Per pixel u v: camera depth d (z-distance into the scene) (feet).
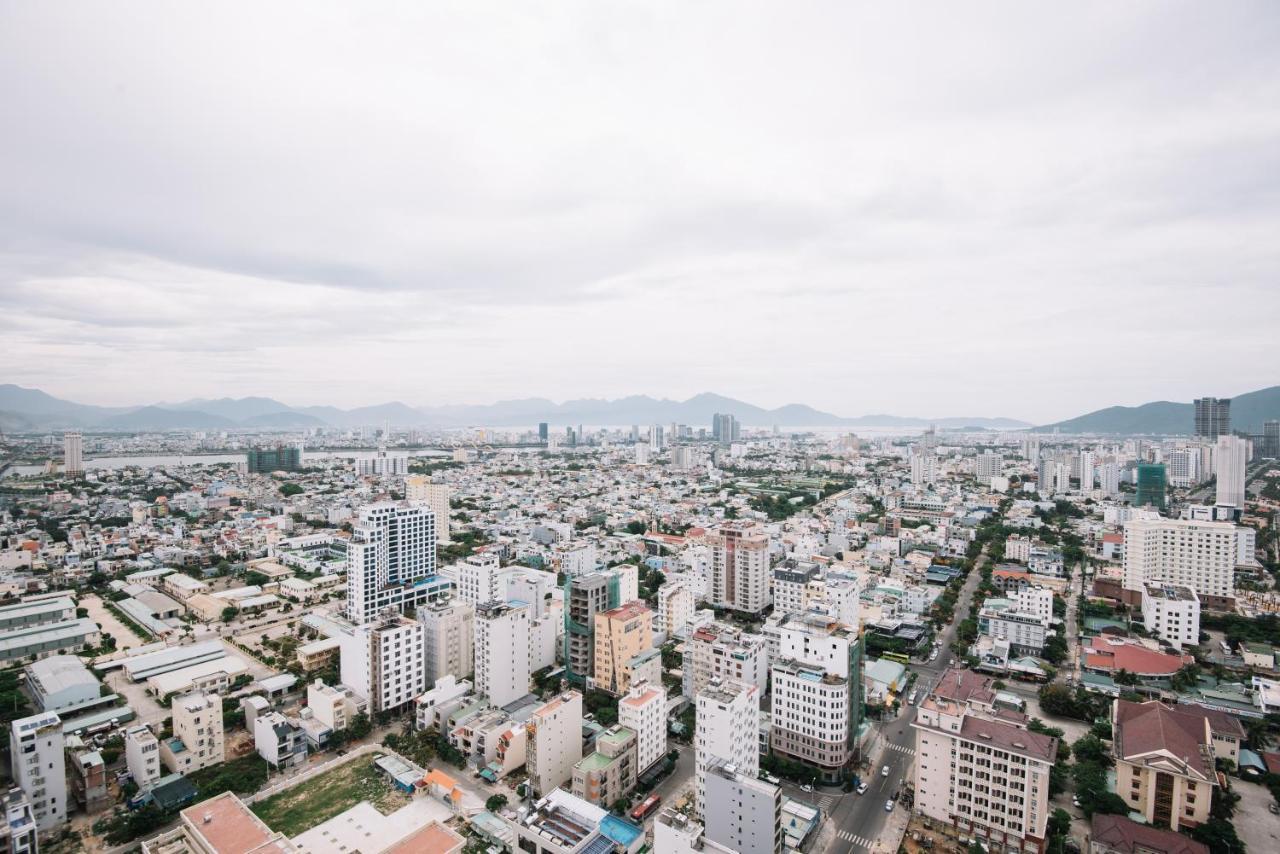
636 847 489.67
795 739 626.23
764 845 472.85
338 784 600.80
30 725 538.47
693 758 653.30
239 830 475.72
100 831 531.09
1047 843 517.14
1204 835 508.53
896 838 532.32
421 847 460.96
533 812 499.10
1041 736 532.73
